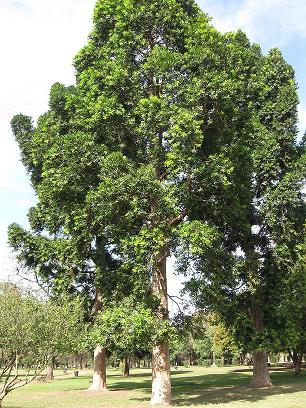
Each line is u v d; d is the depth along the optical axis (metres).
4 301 14.30
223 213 19.62
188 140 16.28
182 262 17.89
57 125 21.59
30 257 28.02
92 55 20.44
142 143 18.56
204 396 20.55
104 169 16.64
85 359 93.12
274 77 26.36
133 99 18.05
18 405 17.97
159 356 17.73
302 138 25.88
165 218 16.73
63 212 21.03
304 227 24.30
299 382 27.05
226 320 24.61
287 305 23.42
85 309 26.00
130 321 15.71
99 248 23.92
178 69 17.55
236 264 19.44
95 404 18.23
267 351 23.92
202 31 17.80
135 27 19.28
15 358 14.52
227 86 16.73
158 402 17.27
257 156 24.14
